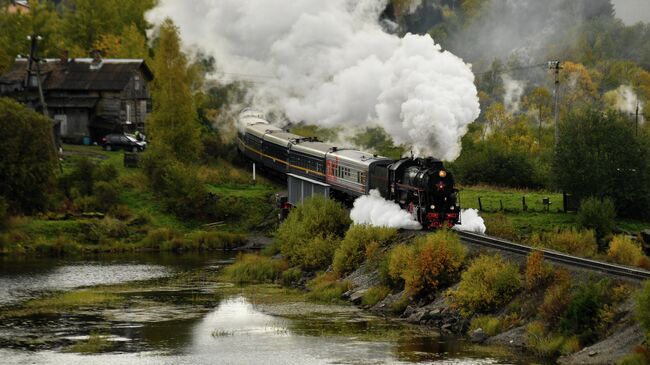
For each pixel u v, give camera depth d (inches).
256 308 3663.9
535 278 3021.7
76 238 5610.2
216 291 4101.9
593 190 5157.5
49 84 7657.5
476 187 6136.8
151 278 4483.3
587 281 2883.9
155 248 5654.5
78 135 7593.5
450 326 3154.5
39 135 5841.5
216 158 7416.3
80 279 4436.5
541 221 4918.8
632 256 3644.2
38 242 5408.5
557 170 5260.8
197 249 5634.8
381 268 3730.3
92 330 3260.3
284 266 4517.7
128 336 3166.8
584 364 2539.4
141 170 6525.6
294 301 3814.0
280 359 2822.3
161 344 3046.3
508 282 3093.0
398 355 2819.9
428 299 3410.4
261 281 4407.0
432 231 3828.7
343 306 3678.6
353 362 2760.8
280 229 4817.9
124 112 7652.6
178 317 3496.6
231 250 5625.0
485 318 3053.6
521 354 2770.7
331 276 4092.0
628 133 5315.0
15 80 7672.2
